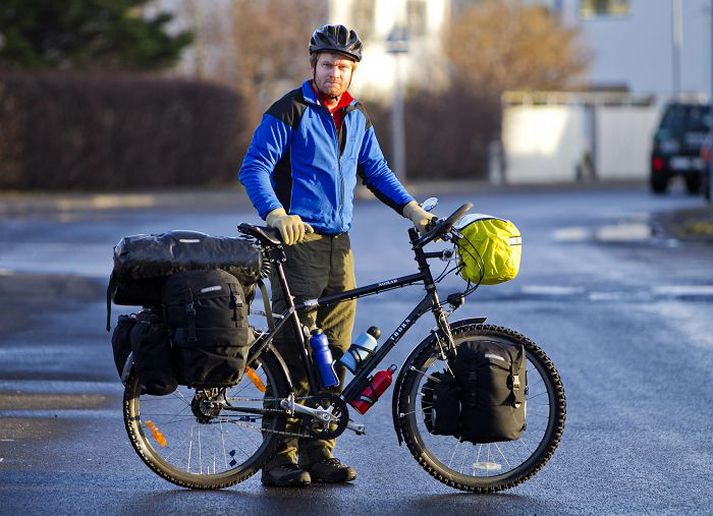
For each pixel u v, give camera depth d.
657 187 75.62
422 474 16.27
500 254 15.00
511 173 94.44
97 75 75.56
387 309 30.27
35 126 72.75
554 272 37.00
